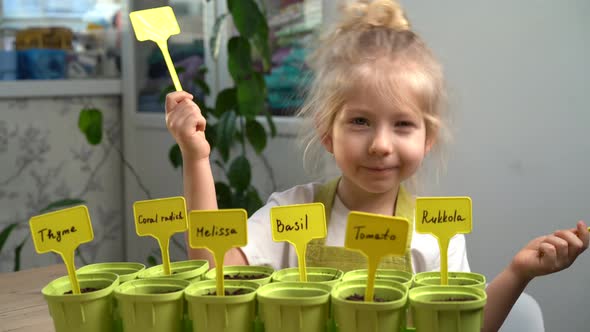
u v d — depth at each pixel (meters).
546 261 0.91
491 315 0.94
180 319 0.82
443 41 2.05
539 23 1.87
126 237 3.30
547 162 1.89
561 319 1.93
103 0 3.23
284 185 2.57
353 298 0.81
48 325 1.09
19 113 2.97
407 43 1.19
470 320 0.76
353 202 1.24
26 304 1.20
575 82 1.82
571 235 0.92
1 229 2.96
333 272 0.91
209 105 2.90
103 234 3.26
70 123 3.13
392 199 1.24
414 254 1.18
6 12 3.01
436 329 0.75
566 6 1.82
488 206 2.02
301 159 2.47
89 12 3.20
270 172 2.63
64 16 3.14
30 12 3.06
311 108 1.31
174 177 3.03
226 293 0.84
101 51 3.24
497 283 0.95
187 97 1.09
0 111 2.92
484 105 1.99
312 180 2.25
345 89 1.13
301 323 0.77
